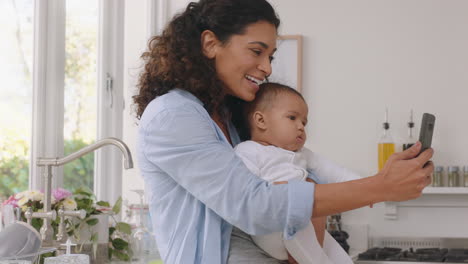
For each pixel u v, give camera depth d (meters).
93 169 3.09
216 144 1.18
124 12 3.28
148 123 1.21
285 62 3.71
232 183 1.14
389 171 1.13
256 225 1.14
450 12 3.61
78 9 2.98
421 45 3.63
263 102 1.54
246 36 1.28
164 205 1.25
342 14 3.70
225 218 1.16
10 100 2.54
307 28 3.73
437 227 3.57
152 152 1.20
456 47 3.60
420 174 1.13
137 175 3.28
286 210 1.12
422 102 3.61
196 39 1.32
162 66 1.32
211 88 1.31
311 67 3.71
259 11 1.29
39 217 2.07
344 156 3.66
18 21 2.59
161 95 1.33
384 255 3.16
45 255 2.05
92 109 3.07
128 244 2.51
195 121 1.18
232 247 1.26
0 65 2.49
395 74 3.64
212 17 1.29
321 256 1.31
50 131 2.73
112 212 2.43
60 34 2.81
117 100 3.22
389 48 3.66
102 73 3.14
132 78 3.27
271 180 1.38
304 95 3.71
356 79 3.67
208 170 1.15
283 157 1.43
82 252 2.27
